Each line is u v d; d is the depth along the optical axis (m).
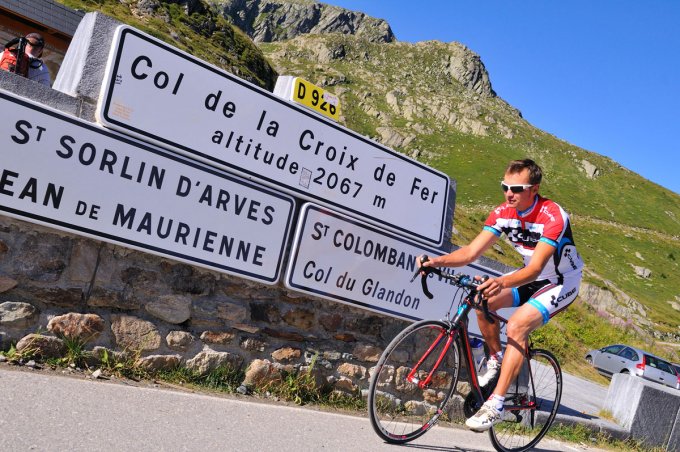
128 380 3.50
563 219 3.57
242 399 3.83
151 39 3.53
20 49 5.10
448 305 5.16
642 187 184.38
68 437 2.46
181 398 3.39
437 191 5.13
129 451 2.48
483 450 4.09
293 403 4.12
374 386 3.58
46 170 3.21
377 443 3.60
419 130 181.38
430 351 3.88
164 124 3.60
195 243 3.77
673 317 103.31
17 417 2.51
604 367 22.38
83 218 3.34
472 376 3.87
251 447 2.92
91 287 3.46
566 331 25.11
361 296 4.56
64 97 3.29
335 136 4.43
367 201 4.62
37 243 3.28
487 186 144.50
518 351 3.62
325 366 4.41
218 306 3.94
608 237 144.38
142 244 3.56
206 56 61.00
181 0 69.88
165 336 3.74
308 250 4.26
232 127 3.89
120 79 3.43
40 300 3.31
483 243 3.79
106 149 3.40
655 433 6.45
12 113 3.09
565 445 5.16
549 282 3.79
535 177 3.55
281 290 4.22
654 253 140.88
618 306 79.38
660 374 21.44
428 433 4.18
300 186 4.24
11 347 3.22
